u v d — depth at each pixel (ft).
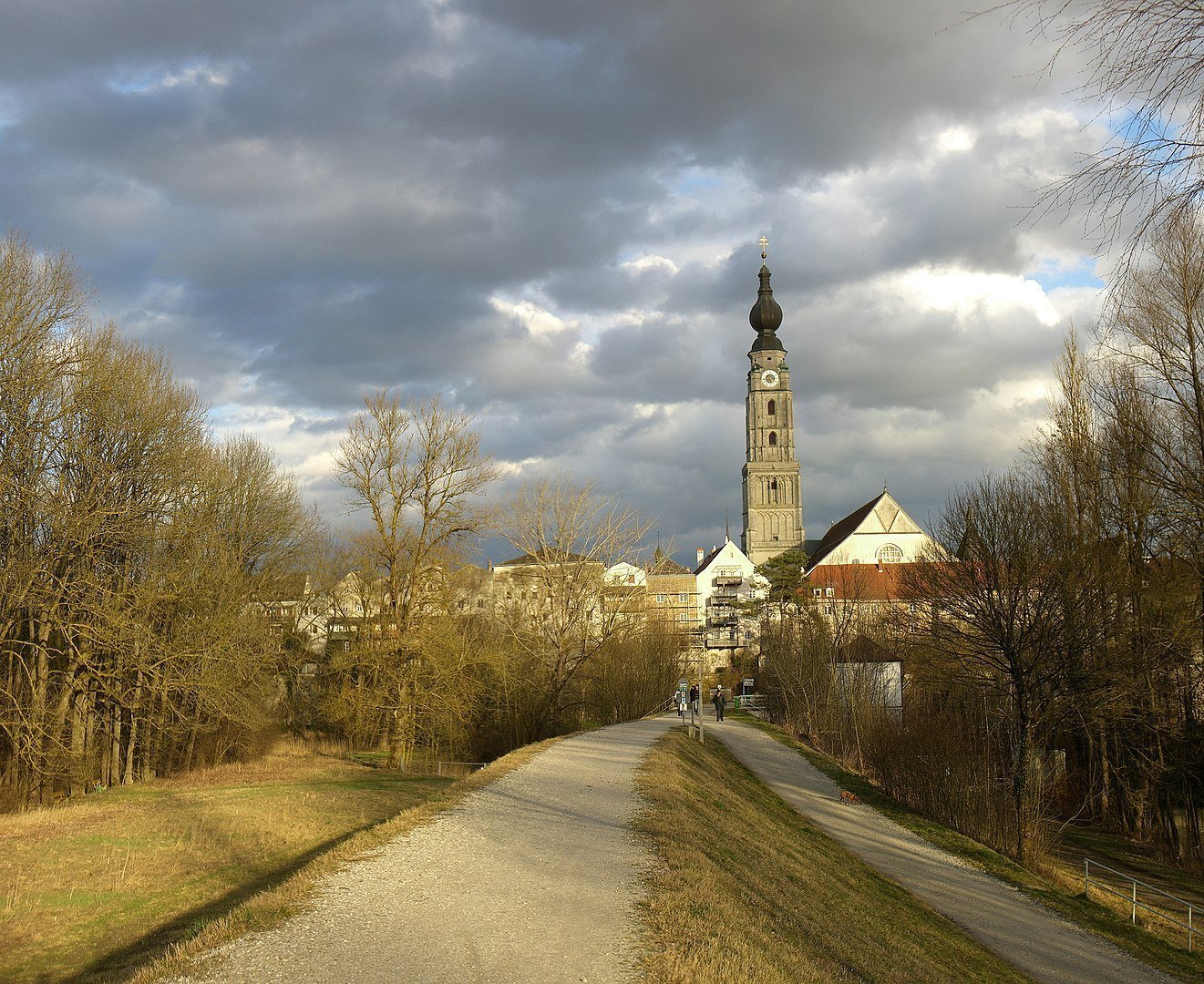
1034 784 112.88
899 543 379.35
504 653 157.38
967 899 85.56
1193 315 95.71
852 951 48.67
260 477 147.74
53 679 111.45
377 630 149.59
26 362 97.45
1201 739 105.29
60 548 100.42
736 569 414.41
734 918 41.04
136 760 131.34
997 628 116.06
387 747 146.30
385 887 41.68
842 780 138.62
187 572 117.19
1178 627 95.96
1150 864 110.22
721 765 120.37
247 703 127.34
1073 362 122.52
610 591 179.01
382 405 148.25
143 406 114.52
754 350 488.02
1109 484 112.98
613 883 43.83
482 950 33.53
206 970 30.91
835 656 193.57
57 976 44.55
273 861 66.28
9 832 76.74
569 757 91.97
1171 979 69.82
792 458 477.36
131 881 60.59
